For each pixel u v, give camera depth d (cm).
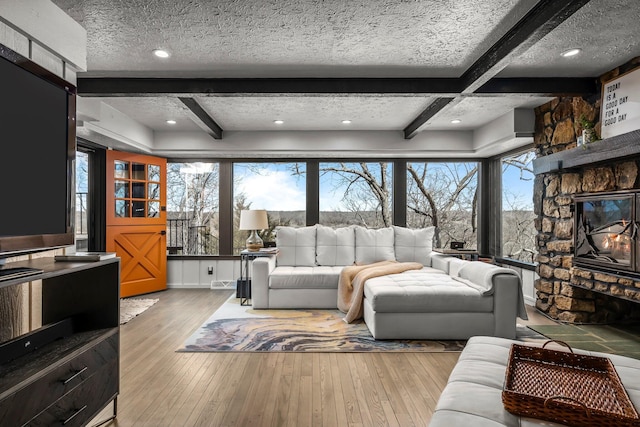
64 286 208
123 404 223
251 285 481
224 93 334
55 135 184
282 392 238
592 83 345
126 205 535
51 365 156
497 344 199
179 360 291
